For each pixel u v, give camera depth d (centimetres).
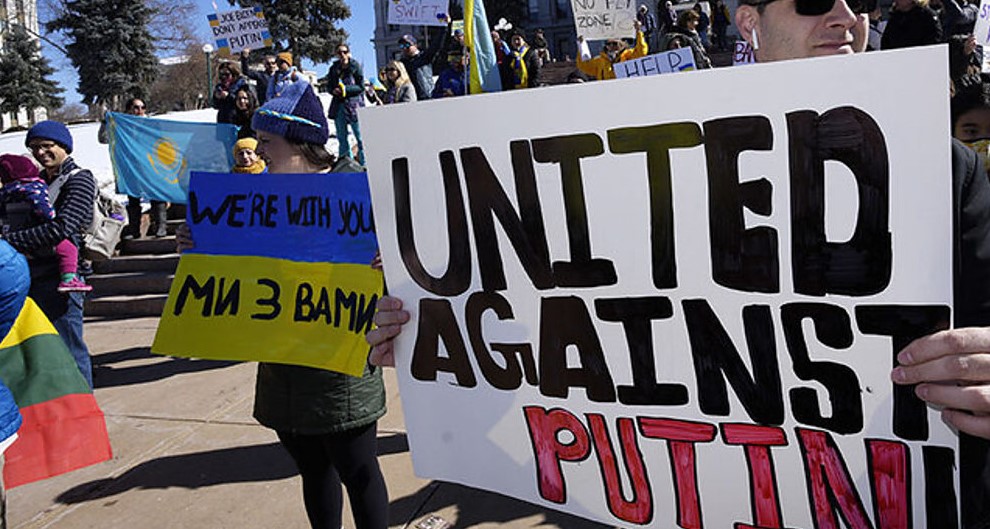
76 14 3619
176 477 363
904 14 351
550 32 4981
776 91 119
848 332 119
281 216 218
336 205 212
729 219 125
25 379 310
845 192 117
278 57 1027
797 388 124
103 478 369
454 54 1056
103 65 3622
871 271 117
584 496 142
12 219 384
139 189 833
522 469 148
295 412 219
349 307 209
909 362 108
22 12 3975
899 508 120
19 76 3909
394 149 151
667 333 132
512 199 141
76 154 1116
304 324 213
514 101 139
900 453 119
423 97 1152
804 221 120
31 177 388
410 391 156
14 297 195
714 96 123
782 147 120
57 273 404
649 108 128
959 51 295
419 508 312
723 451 131
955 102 203
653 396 135
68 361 321
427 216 150
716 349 129
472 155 144
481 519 301
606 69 1047
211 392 488
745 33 147
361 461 227
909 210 113
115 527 321
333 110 1021
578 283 138
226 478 358
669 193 129
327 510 239
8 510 342
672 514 136
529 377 145
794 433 125
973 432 105
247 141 491
